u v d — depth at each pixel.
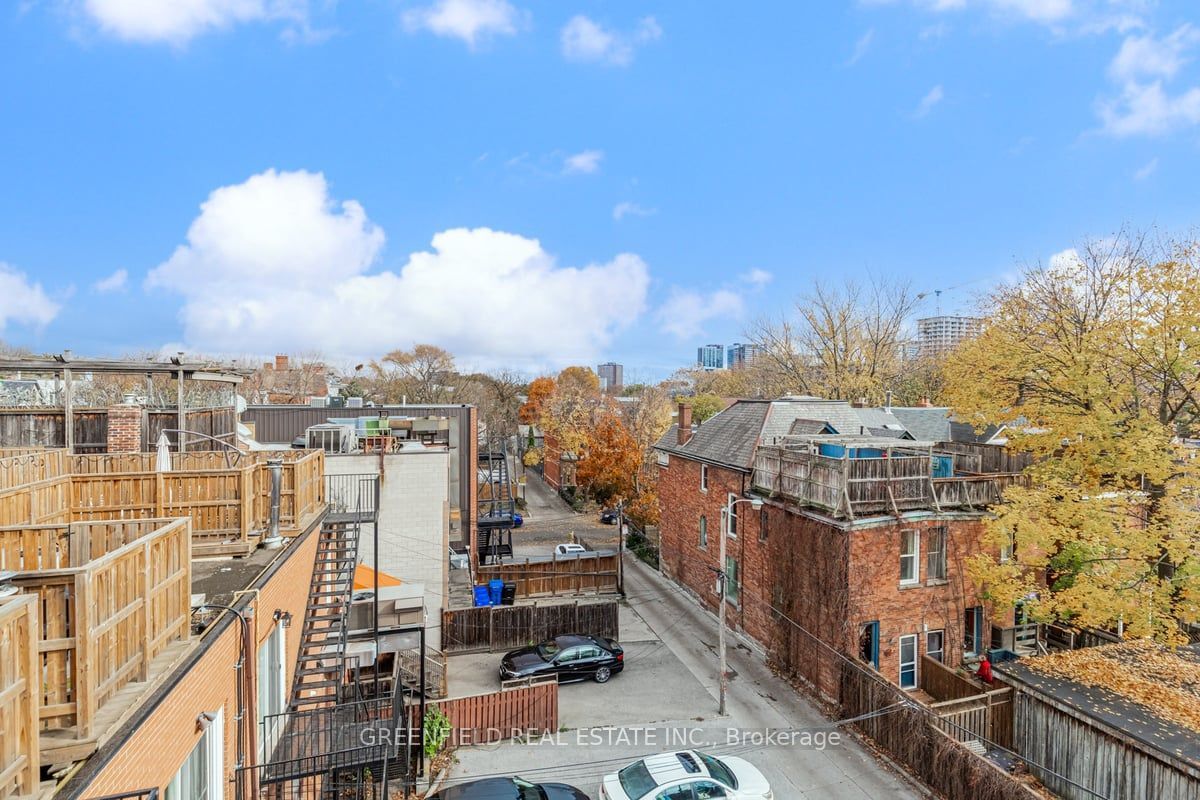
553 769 14.27
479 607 22.36
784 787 13.79
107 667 4.89
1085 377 17.88
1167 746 11.66
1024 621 20.16
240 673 7.93
